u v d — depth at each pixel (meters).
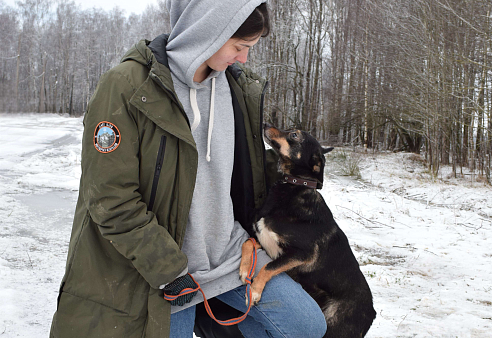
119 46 65.50
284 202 2.49
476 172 16.00
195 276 1.68
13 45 60.78
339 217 8.33
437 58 15.77
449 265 5.84
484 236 7.57
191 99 1.70
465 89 15.08
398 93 19.19
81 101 63.91
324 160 2.73
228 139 1.85
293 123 28.31
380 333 3.53
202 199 1.75
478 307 4.29
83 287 1.51
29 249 4.82
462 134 16.39
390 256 6.25
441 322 3.80
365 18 23.77
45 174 9.30
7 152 12.35
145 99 1.48
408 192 12.38
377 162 18.25
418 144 23.12
